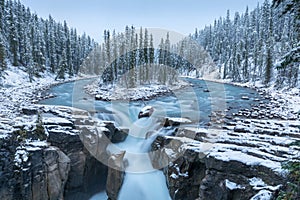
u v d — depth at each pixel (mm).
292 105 21422
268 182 6051
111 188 8500
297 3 3652
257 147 8367
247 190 6242
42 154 8492
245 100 25047
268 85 38875
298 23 3904
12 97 22500
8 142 8492
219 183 6891
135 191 8273
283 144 8664
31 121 10672
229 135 10062
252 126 12383
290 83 33906
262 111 18172
